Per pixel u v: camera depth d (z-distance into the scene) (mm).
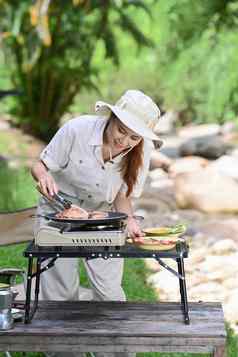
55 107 17906
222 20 13852
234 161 15031
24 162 14109
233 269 7301
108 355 4242
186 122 22672
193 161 15305
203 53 16078
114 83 23328
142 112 3930
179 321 3826
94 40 17469
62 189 4367
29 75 17578
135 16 21406
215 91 16234
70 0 16625
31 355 4746
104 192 4270
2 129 17391
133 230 4031
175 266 7395
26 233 5172
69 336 3660
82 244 3746
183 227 4090
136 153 4176
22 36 17328
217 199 11633
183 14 14234
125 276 6570
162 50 17266
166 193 12523
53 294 4449
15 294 4039
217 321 3820
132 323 3799
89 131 4156
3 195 10297
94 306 4082
